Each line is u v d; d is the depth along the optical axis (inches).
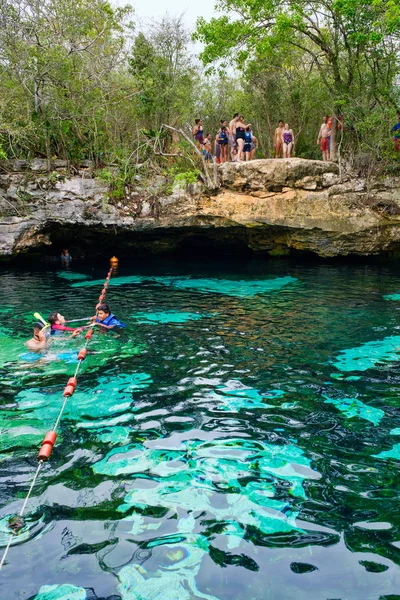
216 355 296.5
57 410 217.5
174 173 676.7
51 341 316.5
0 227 619.5
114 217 649.0
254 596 114.5
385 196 644.7
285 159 644.1
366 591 116.0
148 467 171.2
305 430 200.4
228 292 501.7
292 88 796.6
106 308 345.7
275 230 687.7
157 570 122.7
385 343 320.8
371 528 139.0
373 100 698.2
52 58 617.6
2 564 125.0
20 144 640.4
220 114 893.8
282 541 133.6
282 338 333.7
